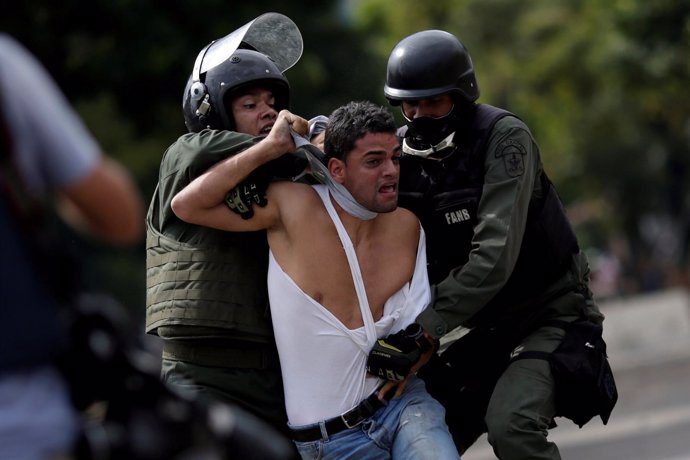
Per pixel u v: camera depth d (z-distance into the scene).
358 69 47.38
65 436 6.45
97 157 6.61
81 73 43.56
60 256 6.52
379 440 10.49
